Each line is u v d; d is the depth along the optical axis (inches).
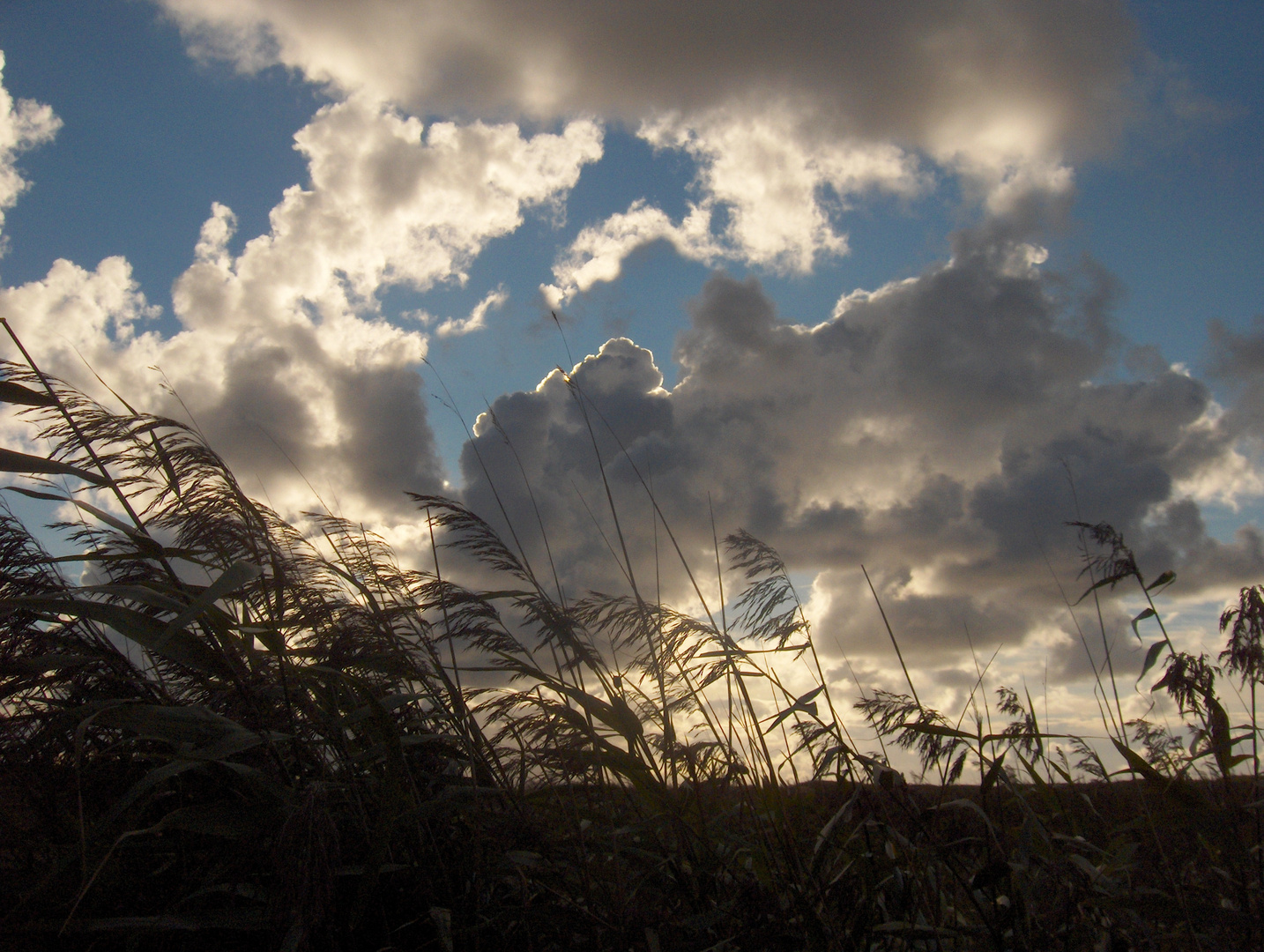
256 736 84.4
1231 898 103.8
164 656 88.4
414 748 113.0
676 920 100.0
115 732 97.3
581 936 94.6
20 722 86.4
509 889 102.3
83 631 99.6
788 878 102.0
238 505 102.3
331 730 98.6
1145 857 113.2
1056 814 132.4
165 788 94.0
